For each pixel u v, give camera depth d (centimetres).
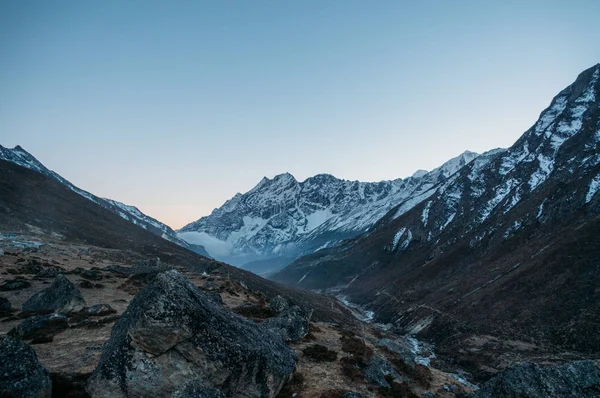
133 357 1537
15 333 2567
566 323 6944
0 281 4316
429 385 2970
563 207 12681
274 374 1853
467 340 7875
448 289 12419
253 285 11388
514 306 8462
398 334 10431
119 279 5366
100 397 1513
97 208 17125
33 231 9700
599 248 8531
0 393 1291
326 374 2517
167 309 1553
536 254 10650
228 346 1641
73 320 2992
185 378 1534
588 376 2038
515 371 2164
